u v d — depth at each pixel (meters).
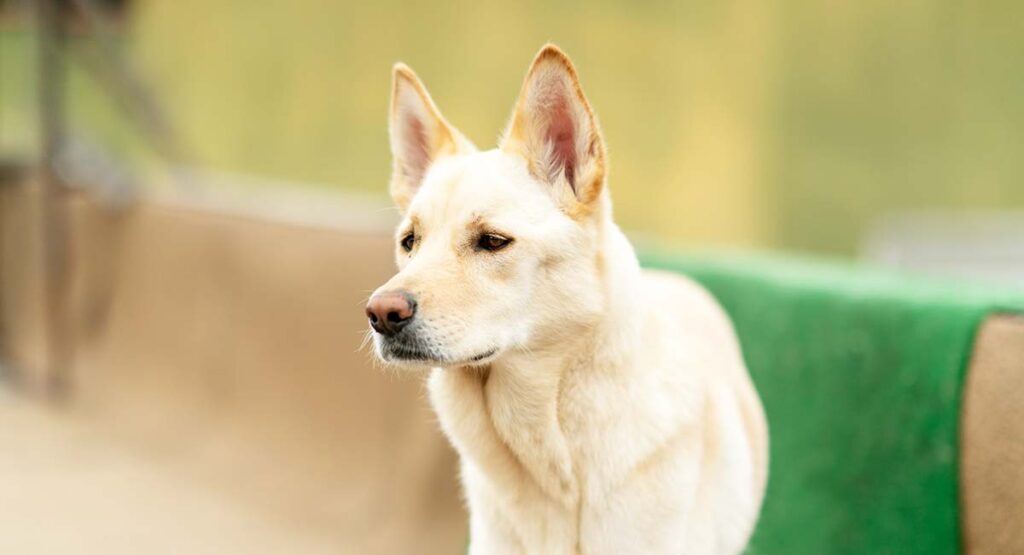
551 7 11.66
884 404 3.22
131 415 6.42
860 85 14.12
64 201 7.49
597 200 2.46
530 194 2.48
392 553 4.32
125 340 6.82
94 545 4.55
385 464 4.68
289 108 10.37
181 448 5.84
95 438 6.18
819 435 3.42
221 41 9.97
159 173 8.60
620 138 12.39
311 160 10.50
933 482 3.01
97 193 7.25
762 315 3.79
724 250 4.54
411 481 4.46
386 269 4.80
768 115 13.45
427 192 2.58
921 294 3.26
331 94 10.55
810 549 3.36
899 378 3.19
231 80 10.05
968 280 3.75
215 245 6.09
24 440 6.11
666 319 2.66
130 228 6.91
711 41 12.95
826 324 3.50
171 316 6.41
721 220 13.29
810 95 13.74
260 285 5.64
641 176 12.57
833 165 13.91
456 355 2.30
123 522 4.85
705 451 2.55
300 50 10.38
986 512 2.86
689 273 4.16
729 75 13.12
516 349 2.41
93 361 7.04
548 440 2.41
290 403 5.34
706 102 12.98
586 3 11.91
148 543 4.60
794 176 13.73
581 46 11.95
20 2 7.95
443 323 2.29
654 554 2.40
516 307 2.38
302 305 5.31
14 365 7.72
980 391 2.94
